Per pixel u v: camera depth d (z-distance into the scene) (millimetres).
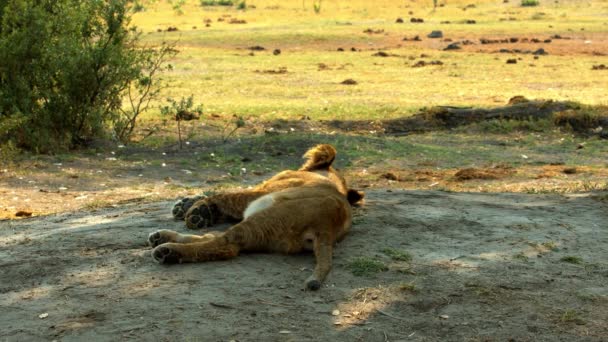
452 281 6785
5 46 18750
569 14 84250
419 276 6852
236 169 17031
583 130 23438
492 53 52094
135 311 5996
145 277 6664
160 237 7340
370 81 37531
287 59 47812
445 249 7684
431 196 10383
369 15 87125
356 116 25797
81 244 7742
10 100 18641
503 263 7320
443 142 22281
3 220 10039
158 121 23219
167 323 5789
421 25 71312
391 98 31453
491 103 29719
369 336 5734
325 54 51156
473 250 7688
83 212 10219
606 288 6848
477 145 21781
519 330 5922
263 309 6074
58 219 9578
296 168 17391
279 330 5746
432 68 42969
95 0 20109
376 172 17312
